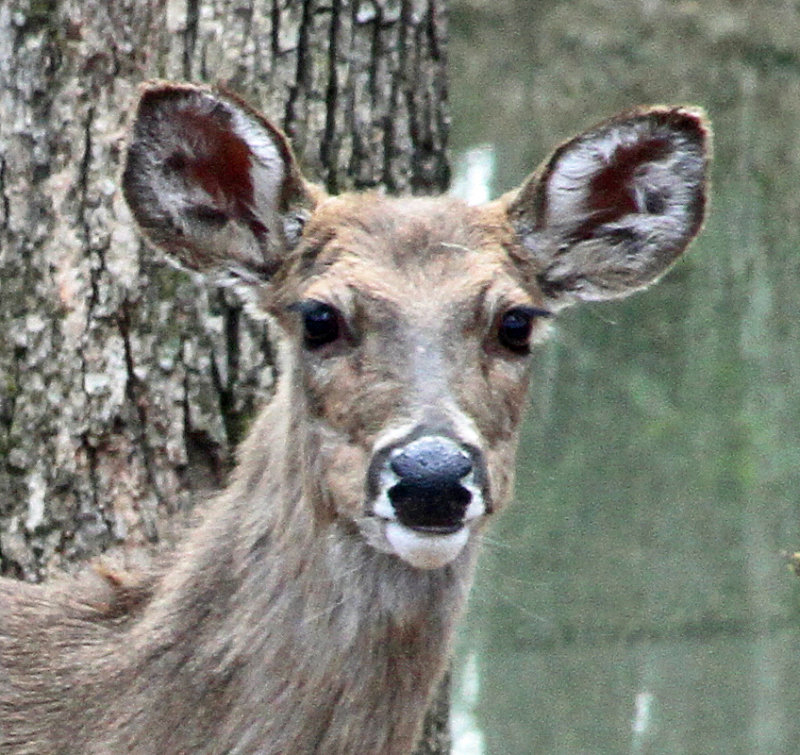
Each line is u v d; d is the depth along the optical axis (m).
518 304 10.77
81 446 12.98
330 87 13.59
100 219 13.05
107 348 13.02
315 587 10.65
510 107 25.27
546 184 11.36
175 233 11.35
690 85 25.75
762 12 26.11
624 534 23.56
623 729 22.67
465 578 10.87
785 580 23.53
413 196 12.58
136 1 13.17
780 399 24.47
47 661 11.25
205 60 13.27
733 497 23.83
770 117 25.70
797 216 25.30
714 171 25.34
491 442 10.60
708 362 24.45
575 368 24.06
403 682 10.79
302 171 13.48
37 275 13.02
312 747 10.70
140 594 11.38
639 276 11.66
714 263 24.81
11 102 13.05
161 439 13.07
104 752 10.91
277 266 11.30
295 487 10.73
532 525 23.30
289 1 13.46
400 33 13.81
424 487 10.06
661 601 23.27
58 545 12.94
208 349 13.15
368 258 10.81
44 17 13.07
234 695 10.75
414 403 10.35
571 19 25.69
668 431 23.98
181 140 11.24
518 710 22.59
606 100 25.53
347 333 10.63
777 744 22.78
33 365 12.97
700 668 22.95
